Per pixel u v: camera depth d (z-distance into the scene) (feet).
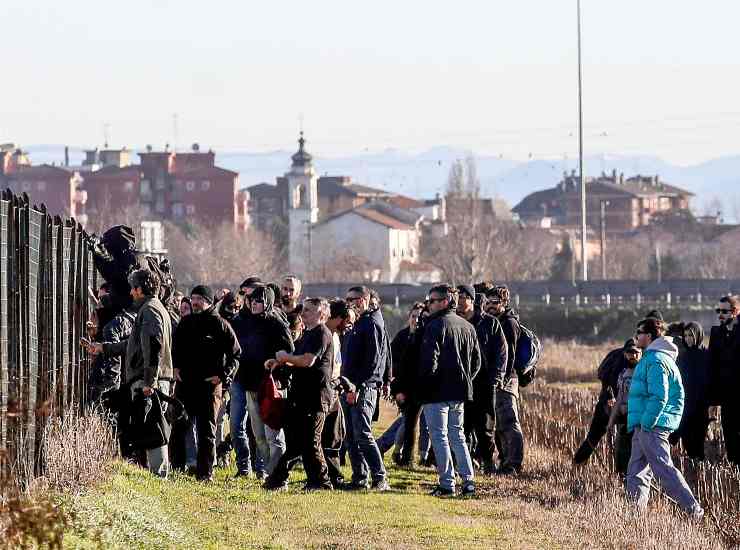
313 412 163.94
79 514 115.65
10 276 123.03
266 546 126.62
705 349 188.24
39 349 136.77
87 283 175.73
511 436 194.08
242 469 175.42
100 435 141.90
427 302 198.90
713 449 206.90
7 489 103.86
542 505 164.35
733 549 144.77
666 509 159.02
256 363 172.04
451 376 169.07
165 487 147.95
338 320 171.22
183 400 163.12
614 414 180.55
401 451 208.13
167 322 153.07
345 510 151.74
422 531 141.49
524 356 196.54
